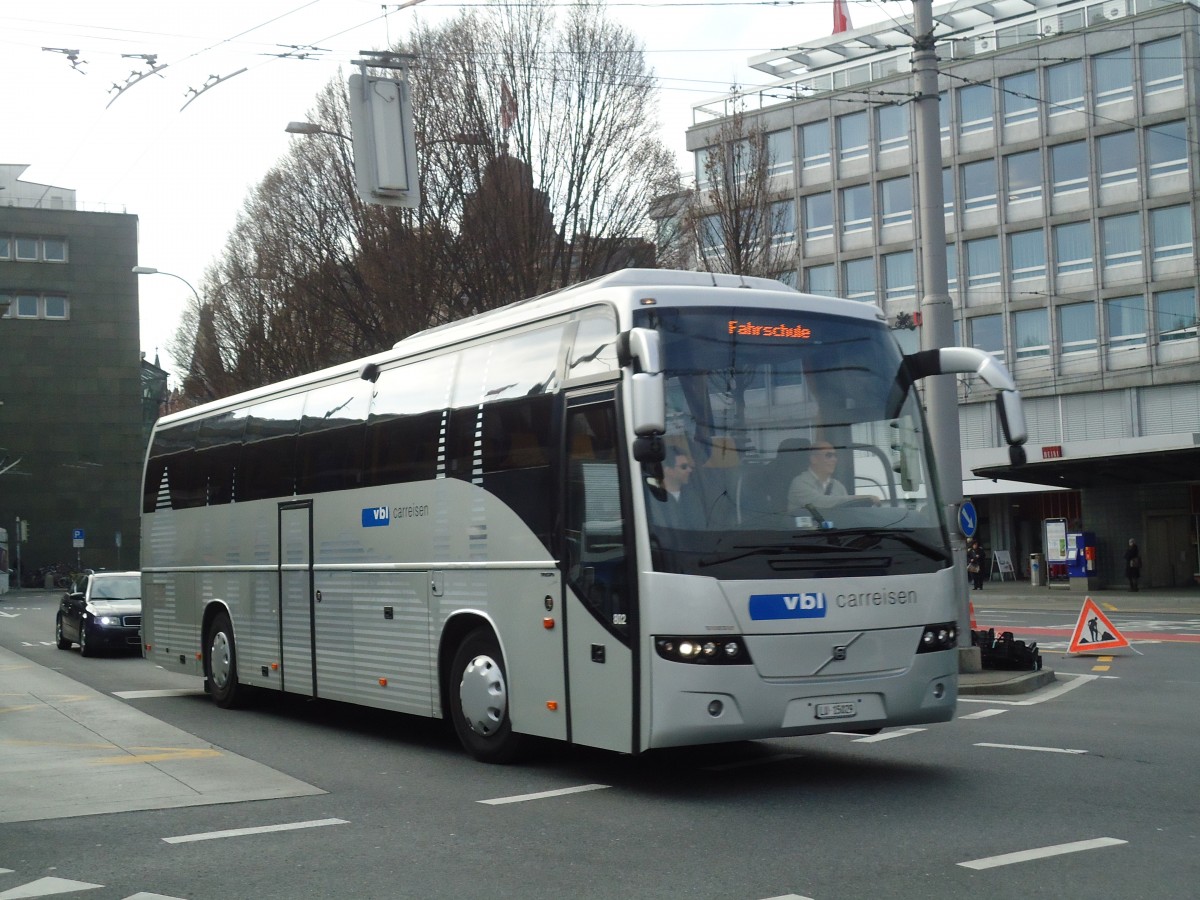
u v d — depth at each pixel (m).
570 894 6.52
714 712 8.70
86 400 80.56
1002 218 50.78
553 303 10.40
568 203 28.47
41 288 79.81
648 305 9.33
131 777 10.35
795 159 55.69
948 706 9.52
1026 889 6.42
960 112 51.91
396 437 12.21
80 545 75.00
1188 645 23.17
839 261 54.59
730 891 6.51
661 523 8.87
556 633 9.77
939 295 17.00
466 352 11.38
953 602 9.66
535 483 10.14
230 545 15.62
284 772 10.68
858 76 55.06
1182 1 46.94
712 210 31.25
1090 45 48.78
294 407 14.40
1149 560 46.34
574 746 11.68
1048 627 28.33
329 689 13.27
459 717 11.06
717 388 9.22
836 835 7.78
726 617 8.76
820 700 8.98
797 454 9.31
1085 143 49.00
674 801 9.02
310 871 7.14
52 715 14.73
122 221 81.38
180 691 18.16
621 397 9.25
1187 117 46.78
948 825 7.98
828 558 9.13
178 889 6.80
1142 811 8.29
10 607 52.69
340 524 13.12
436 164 28.58
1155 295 47.47
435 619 11.41
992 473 43.62
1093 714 13.42
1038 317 50.16
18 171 82.19
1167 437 44.00
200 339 41.84
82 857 7.55
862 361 9.83
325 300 31.81
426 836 8.00
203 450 16.67
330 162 31.80
